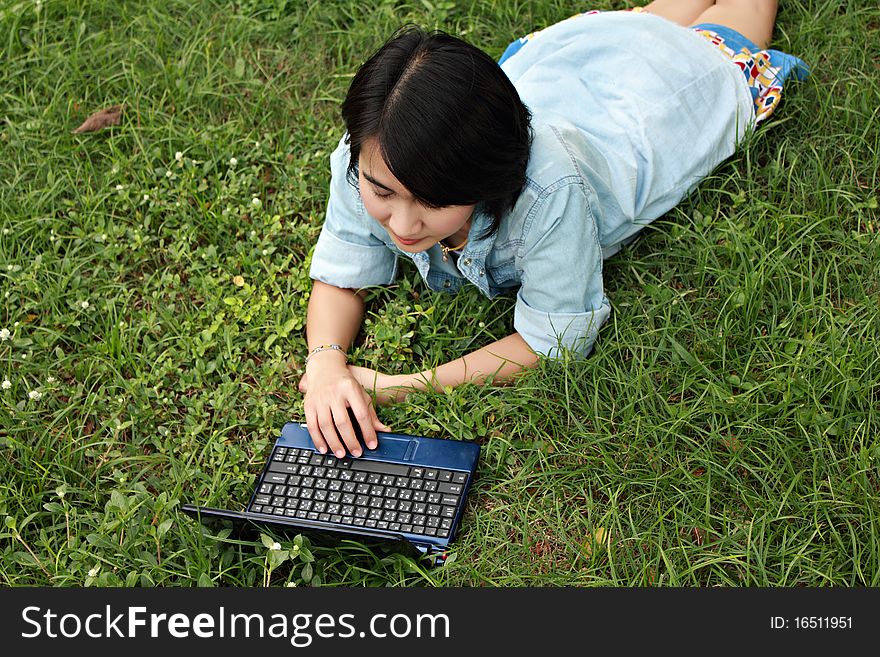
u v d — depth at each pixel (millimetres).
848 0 3945
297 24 4262
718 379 3053
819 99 3643
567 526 2830
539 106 3389
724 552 2717
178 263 3537
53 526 2855
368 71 2443
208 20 4293
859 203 3412
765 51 3648
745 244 3293
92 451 3064
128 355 3250
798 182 3467
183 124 3982
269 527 2711
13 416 3121
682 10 3830
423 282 3381
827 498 2783
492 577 2736
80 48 4258
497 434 3012
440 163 2387
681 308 3223
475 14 4203
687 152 3357
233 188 3682
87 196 3727
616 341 3148
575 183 2797
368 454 2893
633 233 3328
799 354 3021
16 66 4164
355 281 3221
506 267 3072
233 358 3238
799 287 3256
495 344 3125
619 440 2949
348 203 3062
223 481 2912
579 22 3535
